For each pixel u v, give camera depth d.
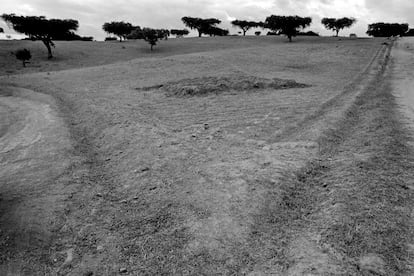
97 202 5.50
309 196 5.11
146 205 5.22
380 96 12.68
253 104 13.15
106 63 39.03
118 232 4.61
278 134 8.50
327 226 4.21
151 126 9.60
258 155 6.84
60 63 38.94
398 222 4.14
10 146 8.98
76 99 15.12
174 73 24.58
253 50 44.03
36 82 21.78
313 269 3.51
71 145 8.66
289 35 63.25
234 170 6.05
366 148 6.79
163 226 4.61
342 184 5.26
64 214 5.17
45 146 8.71
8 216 5.19
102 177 6.55
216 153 7.16
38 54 45.16
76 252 4.29
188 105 13.45
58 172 6.86
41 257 4.25
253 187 5.34
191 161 6.73
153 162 6.81
